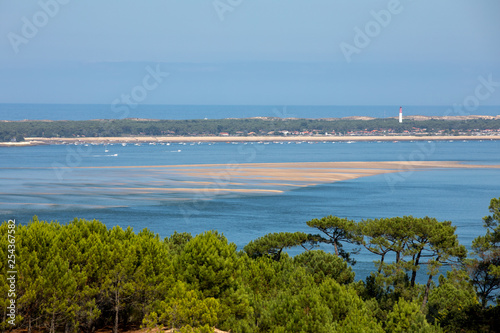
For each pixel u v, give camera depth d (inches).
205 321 2142.0
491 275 2768.2
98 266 2331.4
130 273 2342.5
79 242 2420.0
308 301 2306.8
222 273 2453.2
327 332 2111.2
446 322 2647.6
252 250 3452.3
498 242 2800.2
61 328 2321.6
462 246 3009.4
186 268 2551.7
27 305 2137.1
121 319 2472.9
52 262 2190.0
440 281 3122.5
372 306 2760.8
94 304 2262.6
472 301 2741.1
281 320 2278.5
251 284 2775.6
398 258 3166.8
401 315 2249.0
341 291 2407.7
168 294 2325.3
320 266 3048.7
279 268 2965.1
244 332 2278.5
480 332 2554.1
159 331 2182.6
